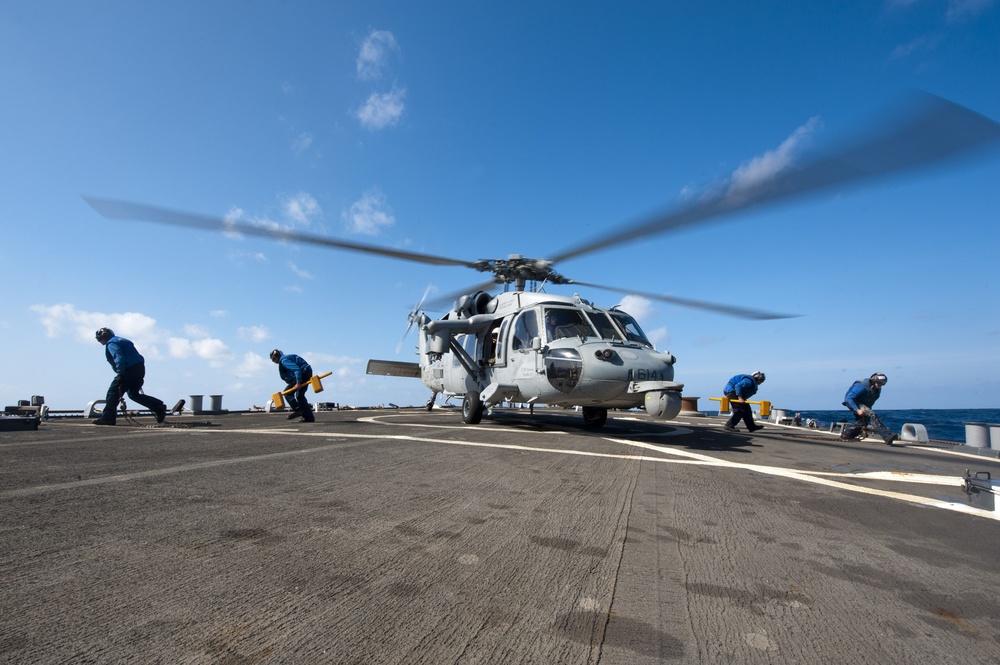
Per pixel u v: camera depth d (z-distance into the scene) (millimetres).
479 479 4547
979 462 7031
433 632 1826
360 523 3105
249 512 3289
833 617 2049
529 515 3389
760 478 5074
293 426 9938
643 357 8938
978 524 3521
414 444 6938
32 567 2295
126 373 9781
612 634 1855
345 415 14820
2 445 6477
